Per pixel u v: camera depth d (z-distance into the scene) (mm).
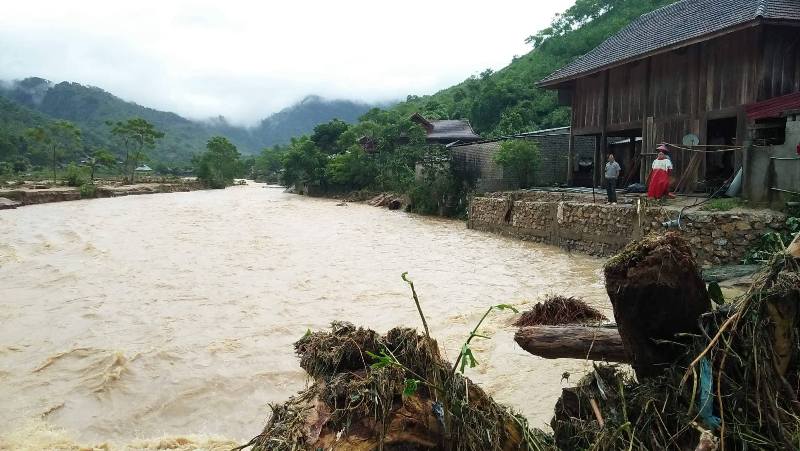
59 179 51438
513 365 6945
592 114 21219
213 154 71062
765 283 2957
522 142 26062
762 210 11867
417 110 71562
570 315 8445
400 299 10758
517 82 60812
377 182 42438
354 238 20516
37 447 5301
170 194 49469
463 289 11648
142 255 15930
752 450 2797
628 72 19188
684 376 2947
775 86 14602
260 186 73875
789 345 2982
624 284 3131
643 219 13703
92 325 9047
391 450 2535
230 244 18453
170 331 8727
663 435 3006
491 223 22359
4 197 33938
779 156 11969
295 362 7383
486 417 2832
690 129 16641
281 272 13633
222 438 5500
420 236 21250
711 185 15914
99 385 6695
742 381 2947
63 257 15422
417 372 2738
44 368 7246
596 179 23406
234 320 9359
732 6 15547
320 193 49250
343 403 2572
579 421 3361
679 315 3119
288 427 2494
